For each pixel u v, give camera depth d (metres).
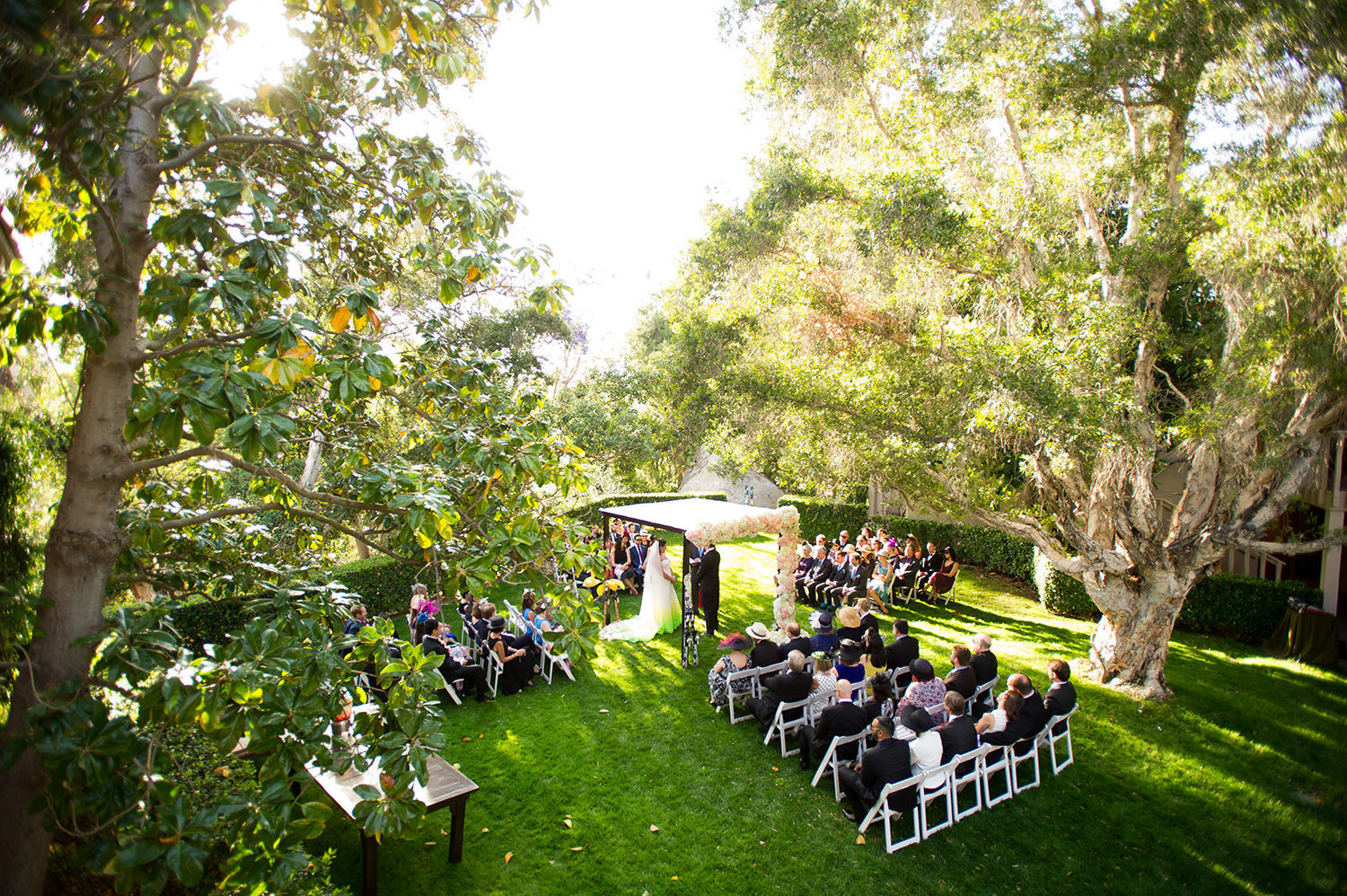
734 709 8.48
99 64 2.82
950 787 6.34
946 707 6.55
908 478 9.94
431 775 5.75
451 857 5.69
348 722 4.07
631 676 9.56
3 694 3.28
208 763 4.32
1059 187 9.02
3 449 3.61
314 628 3.38
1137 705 8.96
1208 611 12.12
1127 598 9.39
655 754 7.48
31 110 2.52
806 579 13.51
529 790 6.80
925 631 11.75
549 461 4.29
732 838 6.12
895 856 5.91
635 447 21.66
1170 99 7.59
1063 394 7.33
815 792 6.83
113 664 2.67
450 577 3.83
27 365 3.75
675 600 11.46
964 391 8.41
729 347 18.42
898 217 9.08
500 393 4.72
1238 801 6.84
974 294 10.12
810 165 12.88
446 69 3.66
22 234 3.28
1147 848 6.13
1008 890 5.56
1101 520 9.71
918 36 11.52
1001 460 10.77
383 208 4.62
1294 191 5.33
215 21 3.09
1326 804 6.71
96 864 2.56
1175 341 9.53
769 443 12.02
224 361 2.98
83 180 2.76
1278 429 7.85
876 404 9.39
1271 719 8.56
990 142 11.12
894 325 10.52
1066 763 7.44
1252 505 8.63
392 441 5.33
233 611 9.38
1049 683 9.61
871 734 7.06
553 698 8.84
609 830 6.20
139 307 3.28
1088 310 7.89
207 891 3.91
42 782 3.03
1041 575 13.90
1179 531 9.09
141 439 3.38
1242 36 5.51
